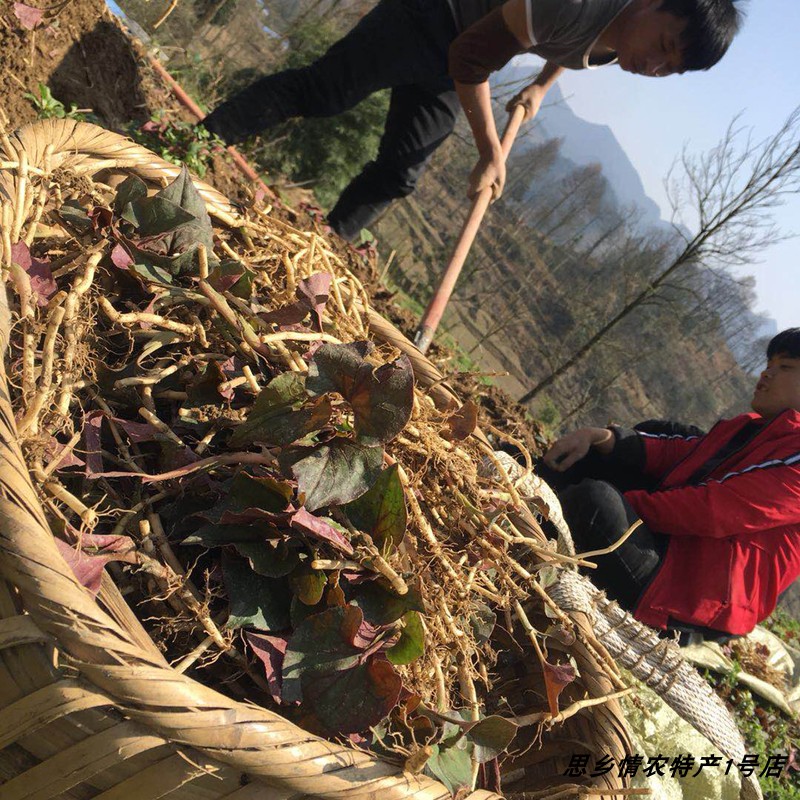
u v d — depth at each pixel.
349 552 0.99
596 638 1.38
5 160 1.19
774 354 2.13
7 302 0.97
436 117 3.10
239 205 1.65
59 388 1.02
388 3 2.65
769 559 1.99
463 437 1.36
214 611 1.02
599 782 1.18
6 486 0.74
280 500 1.01
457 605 1.19
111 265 1.22
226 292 1.28
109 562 0.99
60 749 0.71
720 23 1.92
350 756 0.79
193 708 0.70
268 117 2.85
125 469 1.08
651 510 2.04
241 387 1.22
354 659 0.94
